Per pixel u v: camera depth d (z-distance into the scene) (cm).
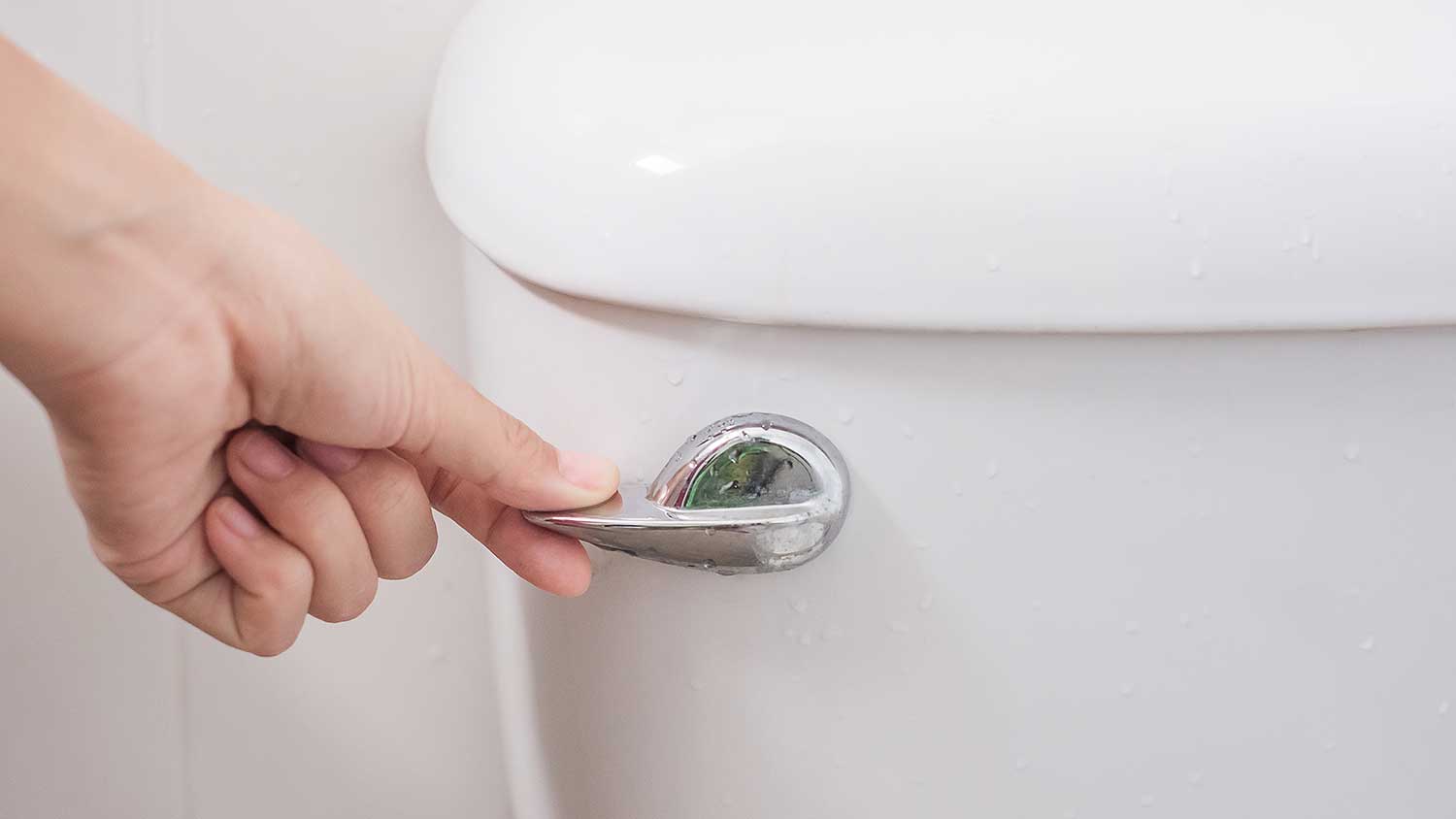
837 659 55
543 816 64
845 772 55
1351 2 53
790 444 53
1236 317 51
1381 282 51
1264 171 51
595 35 56
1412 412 53
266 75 71
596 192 53
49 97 48
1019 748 55
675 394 54
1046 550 53
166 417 50
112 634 73
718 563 53
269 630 56
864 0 54
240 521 54
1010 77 52
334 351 51
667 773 57
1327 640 54
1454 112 52
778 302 52
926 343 52
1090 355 52
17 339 48
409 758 77
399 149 73
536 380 58
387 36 72
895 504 53
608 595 57
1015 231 51
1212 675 54
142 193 48
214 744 75
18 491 72
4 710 73
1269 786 55
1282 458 53
